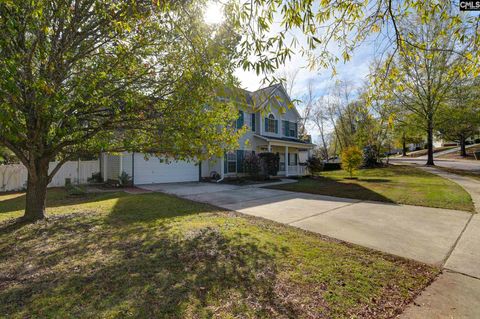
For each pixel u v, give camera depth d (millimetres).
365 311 2428
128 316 2273
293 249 3986
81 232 4785
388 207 7402
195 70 4117
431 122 20656
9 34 3359
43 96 3646
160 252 3805
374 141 23984
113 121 4863
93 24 4582
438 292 2787
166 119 4949
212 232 4812
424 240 4492
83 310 2355
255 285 2861
